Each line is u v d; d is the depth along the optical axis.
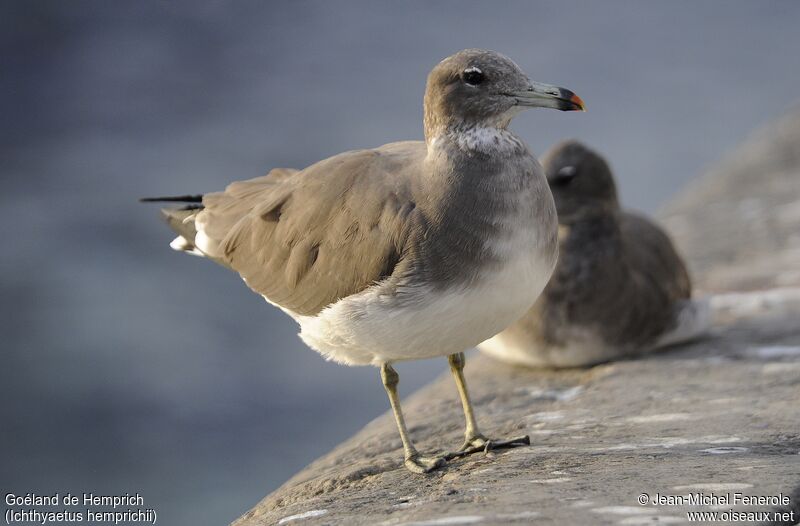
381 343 7.63
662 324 10.47
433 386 10.37
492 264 7.34
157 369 18.41
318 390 17.66
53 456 16.42
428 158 7.68
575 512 6.12
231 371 18.22
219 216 8.89
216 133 29.45
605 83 31.20
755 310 11.48
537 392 9.70
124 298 20.59
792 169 16.52
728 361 9.89
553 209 7.72
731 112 28.42
